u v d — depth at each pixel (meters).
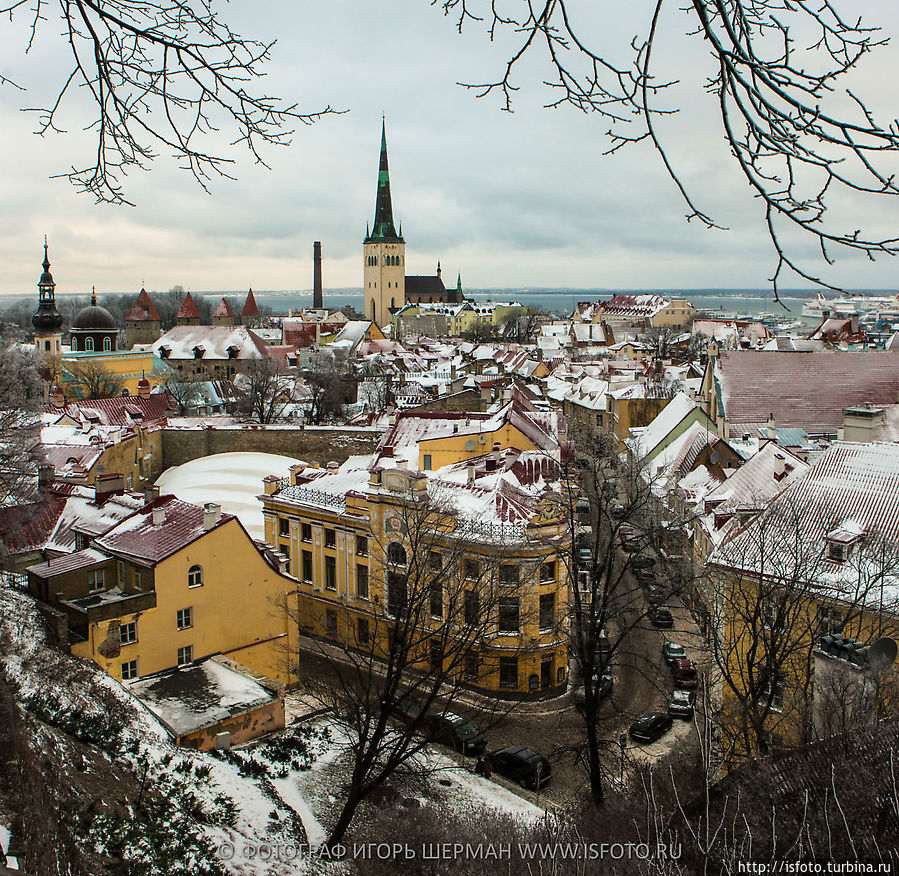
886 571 36.91
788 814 24.50
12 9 10.84
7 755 26.22
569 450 66.81
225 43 11.49
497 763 44.88
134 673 45.06
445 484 59.97
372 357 199.12
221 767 38.41
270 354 186.62
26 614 43.69
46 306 134.25
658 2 8.98
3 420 63.88
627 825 30.17
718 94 9.41
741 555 43.88
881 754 24.89
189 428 95.12
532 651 53.34
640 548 49.41
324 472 70.19
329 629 62.97
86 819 28.69
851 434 62.31
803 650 40.22
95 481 64.81
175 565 46.06
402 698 35.72
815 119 8.95
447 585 49.53
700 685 53.94
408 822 34.34
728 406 90.56
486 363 161.12
